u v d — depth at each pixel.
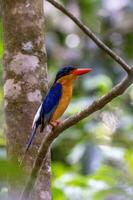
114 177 10.81
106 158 12.72
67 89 8.14
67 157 13.36
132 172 12.14
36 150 7.50
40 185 7.41
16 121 7.62
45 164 7.52
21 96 7.70
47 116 7.51
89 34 7.15
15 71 7.82
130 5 16.95
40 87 7.79
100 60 15.50
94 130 14.11
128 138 14.05
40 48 7.98
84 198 10.33
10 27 8.02
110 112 14.98
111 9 17.03
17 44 7.91
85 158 12.59
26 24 7.99
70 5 17.06
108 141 13.52
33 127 7.40
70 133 13.81
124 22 16.84
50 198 7.49
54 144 13.70
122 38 16.77
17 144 7.54
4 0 8.14
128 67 6.17
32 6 8.07
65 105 8.07
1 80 10.89
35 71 7.82
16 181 3.05
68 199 10.38
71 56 15.90
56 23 17.11
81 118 6.14
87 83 14.34
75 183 10.55
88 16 17.05
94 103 6.10
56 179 10.86
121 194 10.02
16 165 3.02
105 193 10.09
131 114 15.29
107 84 14.38
